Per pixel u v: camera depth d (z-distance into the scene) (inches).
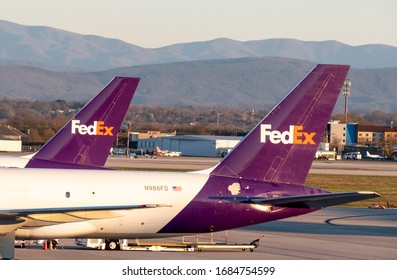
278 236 7052.2
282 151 5738.2
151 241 6471.5
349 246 6530.5
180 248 6058.1
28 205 5305.1
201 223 5620.1
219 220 5634.8
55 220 5369.1
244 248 6136.8
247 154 5718.5
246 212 5649.6
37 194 5329.7
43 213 5236.2
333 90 5743.1
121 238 5585.6
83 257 5497.1
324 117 5753.0
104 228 5492.1
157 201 5531.5
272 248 6264.8
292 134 5733.3
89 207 5334.6
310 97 5738.2
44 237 5423.2
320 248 6338.6
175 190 5570.9
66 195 5378.9
